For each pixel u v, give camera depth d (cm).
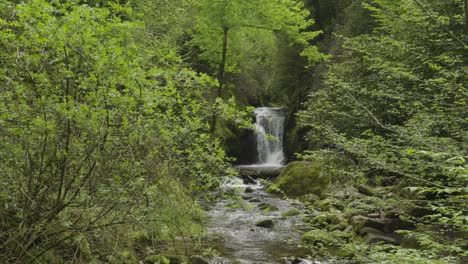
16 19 387
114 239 433
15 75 358
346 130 878
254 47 2644
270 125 2278
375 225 824
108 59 362
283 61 2316
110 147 392
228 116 468
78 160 388
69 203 383
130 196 404
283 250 812
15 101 356
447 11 788
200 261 666
